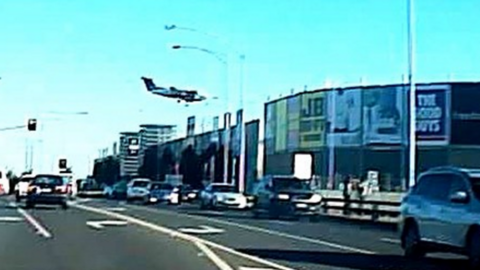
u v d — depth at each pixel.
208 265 20.20
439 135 67.44
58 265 20.09
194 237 29.03
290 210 46.62
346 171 71.81
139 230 32.31
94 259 21.52
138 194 73.38
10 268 19.41
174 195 70.75
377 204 43.62
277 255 23.02
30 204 50.81
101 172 159.50
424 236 22.16
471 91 66.88
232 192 57.00
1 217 39.97
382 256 23.45
